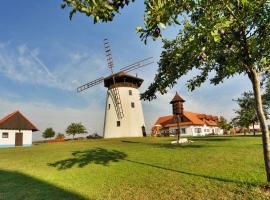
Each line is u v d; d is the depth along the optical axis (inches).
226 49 357.1
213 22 257.9
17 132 1984.5
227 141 1120.2
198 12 321.4
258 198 321.1
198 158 650.8
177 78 422.0
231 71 402.9
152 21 220.1
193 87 468.8
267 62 377.1
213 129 3336.6
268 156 350.6
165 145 1087.0
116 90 2185.0
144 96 449.1
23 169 671.8
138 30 229.3
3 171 657.6
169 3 221.0
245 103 1590.8
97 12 213.0
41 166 705.0
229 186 378.6
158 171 529.7
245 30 332.8
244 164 529.0
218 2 286.4
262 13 315.3
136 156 781.3
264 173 436.8
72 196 400.2
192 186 398.0
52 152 1061.1
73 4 205.0
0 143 1898.4
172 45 392.2
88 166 653.3
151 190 398.3
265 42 339.6
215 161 589.3
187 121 2977.4
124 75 2176.4
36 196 411.8
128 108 2161.7
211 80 461.4
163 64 414.0
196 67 384.8
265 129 354.9
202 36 264.4
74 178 526.6
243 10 298.0
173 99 1200.8
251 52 344.8
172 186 408.2
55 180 519.2
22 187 475.8
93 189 432.5
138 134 2150.6
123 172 549.0
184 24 347.9
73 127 3427.7
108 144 1376.7
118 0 222.1
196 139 1395.2
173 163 608.4
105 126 2236.7
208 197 343.6
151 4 224.1
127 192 398.6
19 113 2039.9
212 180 420.2
